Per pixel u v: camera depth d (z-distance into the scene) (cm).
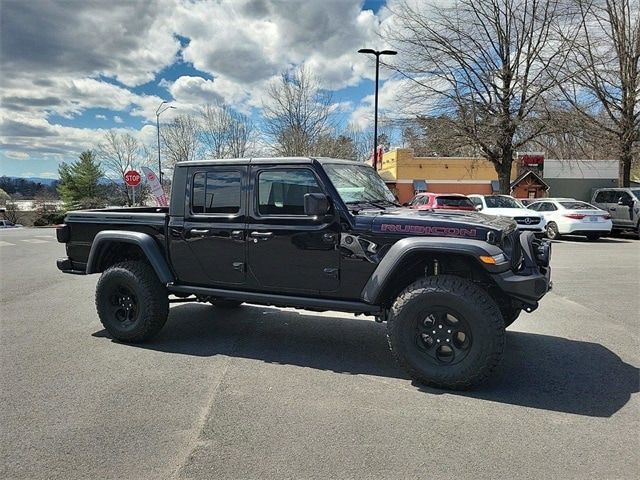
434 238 413
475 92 2148
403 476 282
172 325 622
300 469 289
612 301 740
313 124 3356
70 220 597
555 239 1761
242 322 636
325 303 459
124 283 537
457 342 405
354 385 421
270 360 488
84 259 595
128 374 447
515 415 360
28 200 7212
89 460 300
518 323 620
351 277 450
